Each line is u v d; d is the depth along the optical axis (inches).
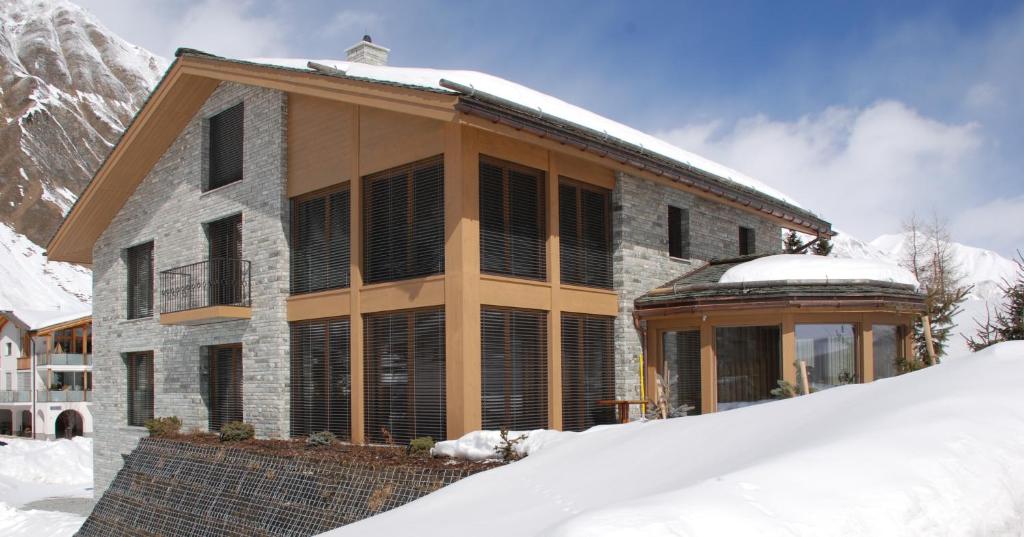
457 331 453.4
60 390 1947.6
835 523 173.5
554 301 515.8
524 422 490.9
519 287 491.5
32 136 6752.0
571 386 533.0
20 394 1916.8
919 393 248.5
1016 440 207.5
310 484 439.2
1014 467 199.2
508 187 499.8
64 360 1931.6
